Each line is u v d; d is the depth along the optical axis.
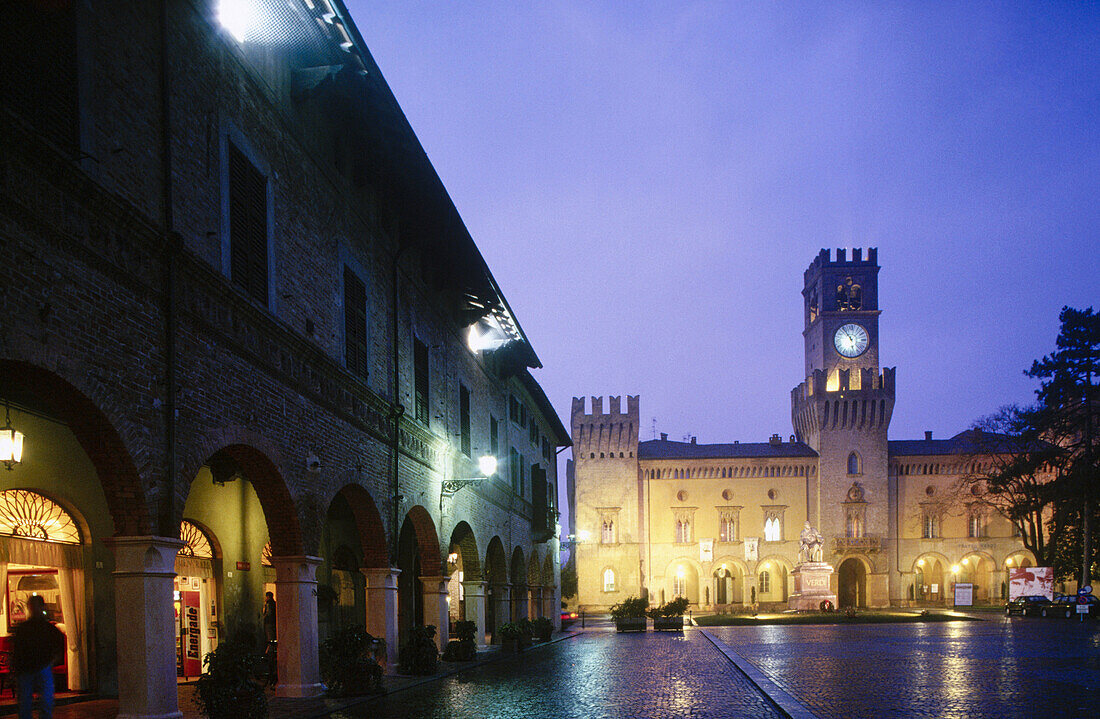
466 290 28.59
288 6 14.90
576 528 94.06
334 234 18.86
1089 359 63.38
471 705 16.03
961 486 78.69
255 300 14.62
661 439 103.62
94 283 10.36
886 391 92.50
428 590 25.80
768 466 93.62
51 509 16.92
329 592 25.30
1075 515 65.00
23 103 9.44
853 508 91.62
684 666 24.55
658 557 93.31
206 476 21.05
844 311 97.31
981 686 18.38
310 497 16.75
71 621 17.05
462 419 30.11
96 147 10.60
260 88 15.49
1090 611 53.41
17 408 15.66
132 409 11.06
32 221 9.23
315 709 15.18
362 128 19.64
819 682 19.62
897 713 14.41
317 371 17.38
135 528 11.36
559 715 14.67
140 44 11.75
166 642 11.52
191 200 12.89
